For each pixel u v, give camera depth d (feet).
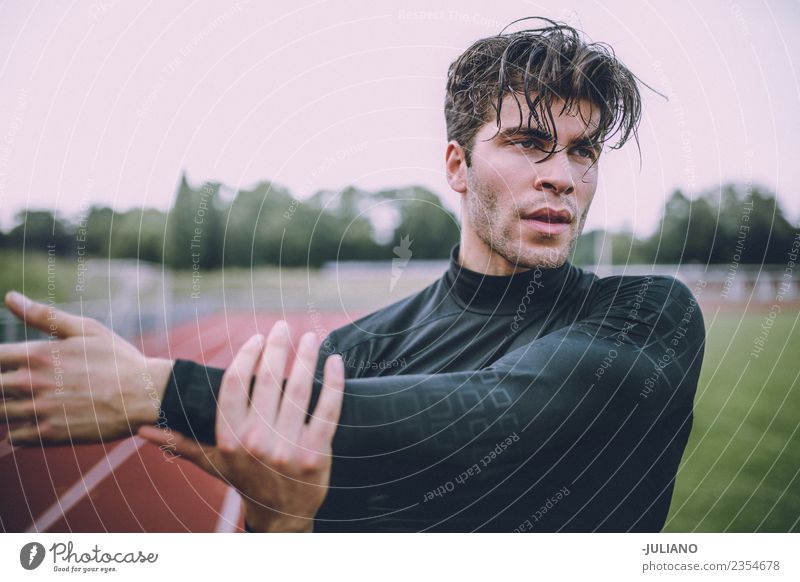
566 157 3.52
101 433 3.10
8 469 5.65
